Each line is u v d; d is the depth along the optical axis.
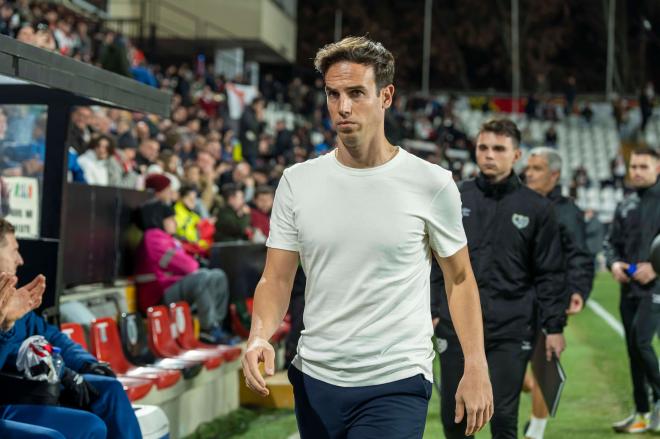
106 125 12.71
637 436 7.72
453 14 56.72
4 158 6.30
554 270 5.41
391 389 3.35
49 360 5.02
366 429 3.34
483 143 5.39
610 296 20.16
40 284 4.89
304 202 3.41
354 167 3.39
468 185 5.52
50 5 21.55
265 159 23.25
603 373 10.81
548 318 5.41
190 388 7.56
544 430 7.67
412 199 3.37
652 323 7.59
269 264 3.52
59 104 6.03
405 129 34.03
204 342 8.98
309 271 3.43
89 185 8.27
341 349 3.36
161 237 9.05
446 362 5.27
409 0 56.31
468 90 57.28
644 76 56.25
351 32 53.88
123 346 7.41
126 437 5.22
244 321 10.08
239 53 35.09
